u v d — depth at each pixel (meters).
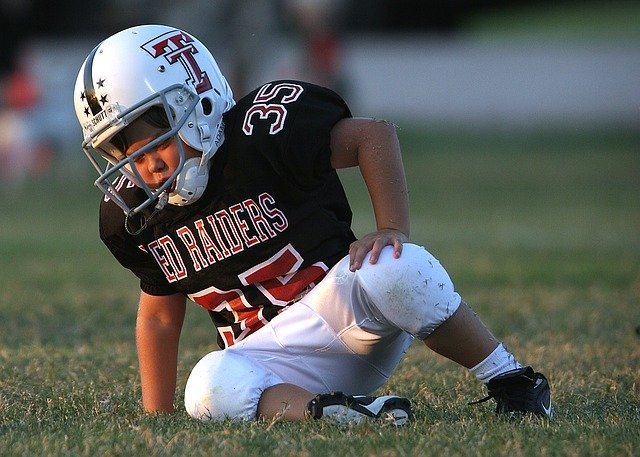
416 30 112.44
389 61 87.69
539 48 87.19
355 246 12.75
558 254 33.84
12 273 31.39
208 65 13.31
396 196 13.05
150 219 13.45
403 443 11.26
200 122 12.90
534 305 24.36
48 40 94.19
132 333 21.83
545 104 86.94
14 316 23.59
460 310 12.77
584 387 15.08
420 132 77.94
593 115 86.12
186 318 23.44
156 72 12.83
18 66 71.06
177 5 68.44
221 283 13.41
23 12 94.00
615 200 51.53
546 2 130.50
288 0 71.38
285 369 12.98
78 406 14.22
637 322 21.61
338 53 72.00
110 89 12.76
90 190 57.53
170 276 13.68
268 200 13.07
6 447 11.63
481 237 38.91
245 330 13.47
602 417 12.97
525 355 17.88
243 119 13.20
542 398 12.81
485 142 74.31
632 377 15.70
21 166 60.97
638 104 86.00
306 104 13.20
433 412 13.24
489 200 52.06
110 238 13.80
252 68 68.19
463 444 11.30
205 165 12.97
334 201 13.49
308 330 12.95
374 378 13.46
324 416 12.08
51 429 12.59
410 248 12.56
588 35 109.81
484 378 12.99
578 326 21.30
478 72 87.25
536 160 66.88
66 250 36.97
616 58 86.31
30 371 16.50
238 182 13.06
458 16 121.31
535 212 47.72
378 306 12.48
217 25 68.00
